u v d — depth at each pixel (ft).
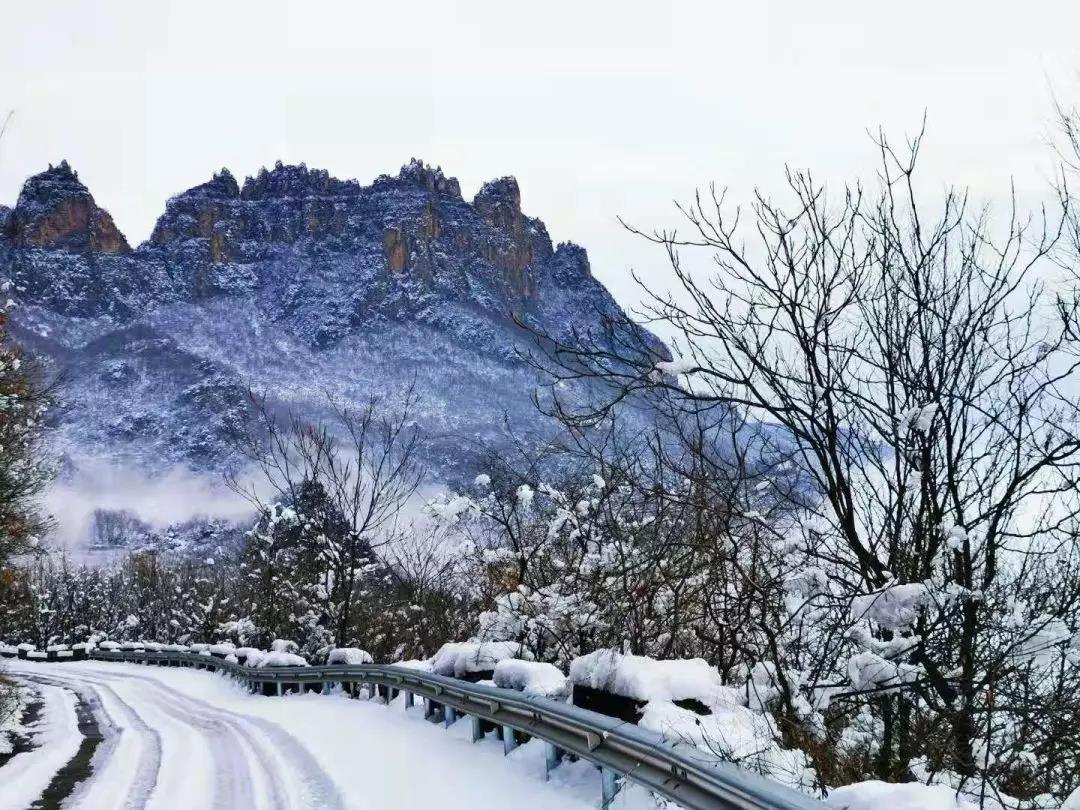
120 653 149.07
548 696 26.27
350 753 32.37
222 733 44.73
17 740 48.01
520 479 42.27
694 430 24.66
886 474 21.56
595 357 20.92
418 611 62.59
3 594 97.81
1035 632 18.74
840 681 21.04
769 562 24.04
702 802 16.70
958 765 19.17
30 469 73.61
